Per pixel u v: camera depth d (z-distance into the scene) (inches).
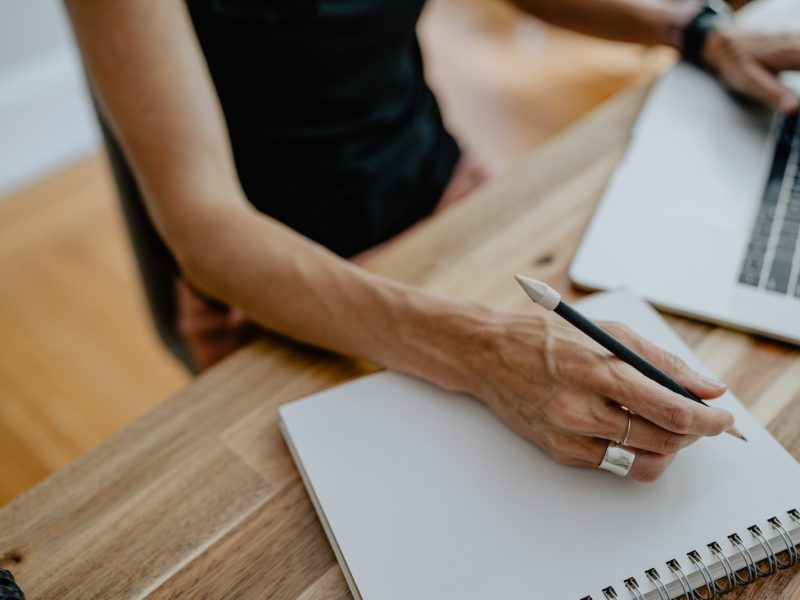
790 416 19.9
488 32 88.3
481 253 24.8
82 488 19.1
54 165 80.6
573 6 36.0
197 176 23.5
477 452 19.3
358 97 31.4
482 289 23.5
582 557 17.1
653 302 22.6
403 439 19.7
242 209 23.9
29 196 76.5
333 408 20.4
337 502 18.3
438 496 18.4
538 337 19.6
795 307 22.1
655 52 82.4
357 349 21.5
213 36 27.8
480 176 37.2
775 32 30.4
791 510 17.6
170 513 18.6
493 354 19.8
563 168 27.8
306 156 31.1
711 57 31.4
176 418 20.8
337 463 19.1
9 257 69.7
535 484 18.6
